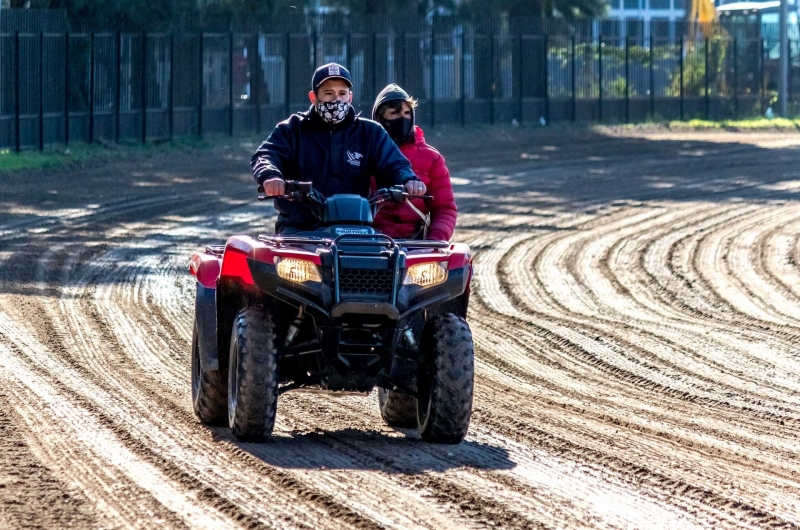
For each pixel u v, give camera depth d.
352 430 23.12
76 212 62.50
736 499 18.25
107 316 36.53
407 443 21.73
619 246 54.81
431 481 18.58
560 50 134.88
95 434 21.73
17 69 87.88
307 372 22.33
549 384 29.25
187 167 87.06
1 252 49.09
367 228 22.02
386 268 20.77
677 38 144.00
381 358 21.00
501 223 61.91
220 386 22.36
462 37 126.00
